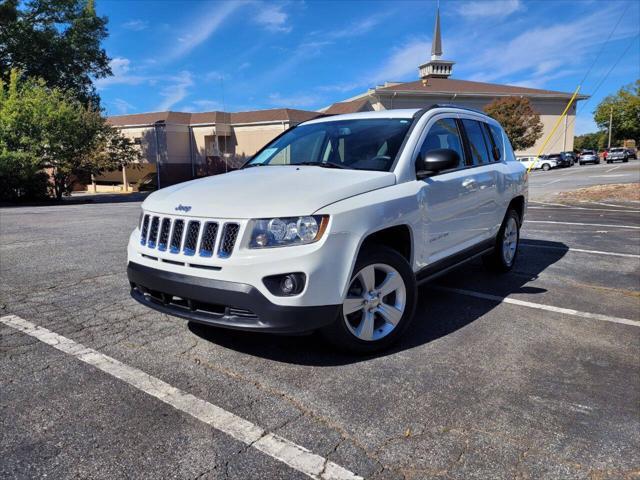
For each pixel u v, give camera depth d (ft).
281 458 7.56
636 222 33.99
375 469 7.34
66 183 83.15
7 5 84.53
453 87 164.25
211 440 8.00
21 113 69.46
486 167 17.16
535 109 171.01
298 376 10.34
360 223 10.56
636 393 9.82
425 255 13.10
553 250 24.80
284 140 16.31
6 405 9.01
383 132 13.91
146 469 7.27
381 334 11.65
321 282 9.87
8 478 7.03
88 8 100.63
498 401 9.41
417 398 9.46
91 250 23.77
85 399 9.26
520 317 14.39
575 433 8.36
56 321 13.55
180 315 10.62
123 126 129.39
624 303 15.76
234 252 9.83
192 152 133.69
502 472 7.31
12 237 28.07
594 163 169.17
